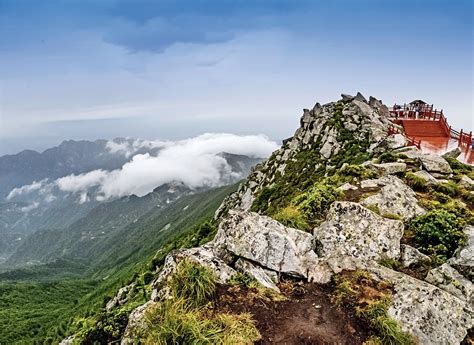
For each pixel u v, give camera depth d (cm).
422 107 6066
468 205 1888
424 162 2452
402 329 1032
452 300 1105
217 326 995
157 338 957
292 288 1244
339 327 1061
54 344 9238
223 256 1352
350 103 6506
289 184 5941
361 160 4331
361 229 1475
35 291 18725
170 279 1168
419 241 1492
